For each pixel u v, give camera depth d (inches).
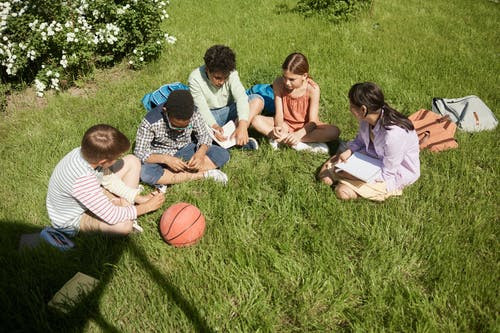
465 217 136.1
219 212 140.3
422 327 101.7
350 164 147.9
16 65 215.5
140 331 105.0
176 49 276.4
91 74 240.1
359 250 127.3
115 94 221.0
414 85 229.8
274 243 128.4
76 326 105.3
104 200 123.2
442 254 121.6
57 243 125.3
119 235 129.5
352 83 230.4
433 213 138.3
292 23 331.0
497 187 152.3
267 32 311.6
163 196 137.1
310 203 142.7
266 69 239.8
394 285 115.0
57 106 211.0
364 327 103.0
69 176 118.9
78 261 123.4
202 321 105.7
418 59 265.3
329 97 218.1
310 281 115.8
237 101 174.1
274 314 107.9
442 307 107.3
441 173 161.5
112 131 117.1
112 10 240.1
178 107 138.0
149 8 248.2
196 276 117.8
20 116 206.2
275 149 176.6
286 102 177.5
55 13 229.5
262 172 165.0
